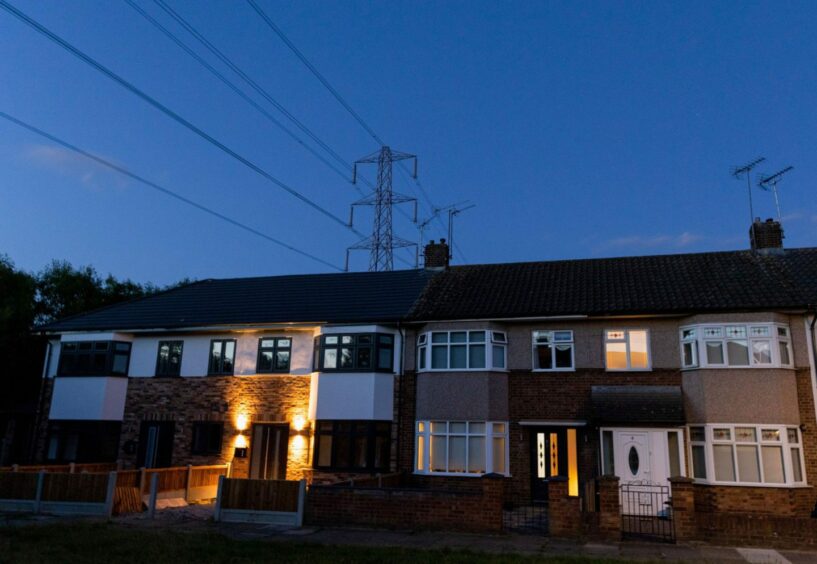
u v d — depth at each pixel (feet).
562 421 65.16
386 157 118.83
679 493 43.96
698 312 62.59
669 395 62.54
